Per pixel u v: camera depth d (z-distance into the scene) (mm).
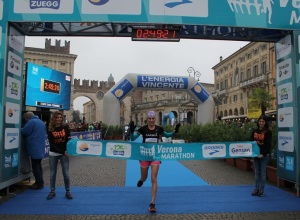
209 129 15219
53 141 6520
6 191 6824
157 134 6328
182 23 6828
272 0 7094
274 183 8359
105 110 24469
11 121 6824
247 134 11766
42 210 5672
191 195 6926
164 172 10422
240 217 5324
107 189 7473
